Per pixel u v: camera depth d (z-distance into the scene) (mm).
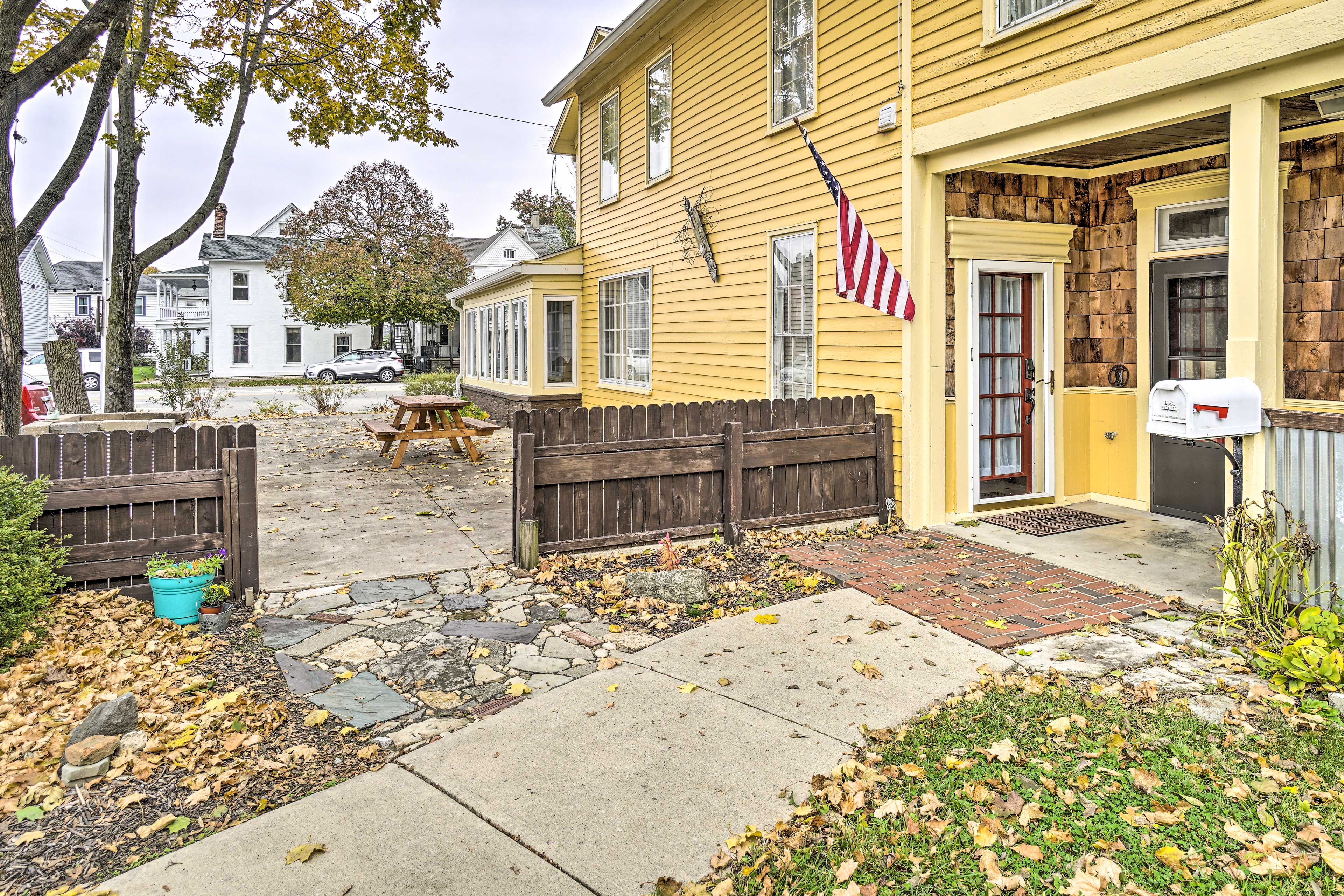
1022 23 5707
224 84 13906
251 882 2562
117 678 3988
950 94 6375
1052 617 4789
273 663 4316
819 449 6977
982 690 3877
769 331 9055
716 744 3414
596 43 13953
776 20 8773
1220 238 6457
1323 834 2693
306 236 35812
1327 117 5062
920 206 6789
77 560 4891
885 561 6020
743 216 9508
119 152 11750
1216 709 3596
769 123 8875
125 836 2820
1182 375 6867
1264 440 4457
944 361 6930
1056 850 2695
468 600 5352
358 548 6703
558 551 6199
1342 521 4172
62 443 4859
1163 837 2748
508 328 16594
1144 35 4922
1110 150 6461
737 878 2594
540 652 4449
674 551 5969
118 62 7602
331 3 13609
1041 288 7348
